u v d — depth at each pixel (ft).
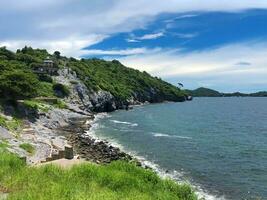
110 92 554.87
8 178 51.37
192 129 291.99
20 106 259.80
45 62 494.18
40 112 275.80
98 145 191.52
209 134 260.42
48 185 47.78
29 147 141.79
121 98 574.15
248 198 103.50
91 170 57.77
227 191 110.11
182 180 121.90
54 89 426.51
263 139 237.04
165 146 197.36
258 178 127.13
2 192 45.62
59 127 270.67
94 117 379.14
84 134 238.89
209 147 197.36
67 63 593.83
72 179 53.42
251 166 147.95
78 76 528.63
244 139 236.02
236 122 366.63
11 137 154.61
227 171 137.69
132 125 310.65
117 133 252.83
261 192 109.60
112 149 180.65
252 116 455.22
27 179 51.26
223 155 172.65
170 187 61.26
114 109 533.14
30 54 601.62
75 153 162.91
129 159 155.12
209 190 110.83
